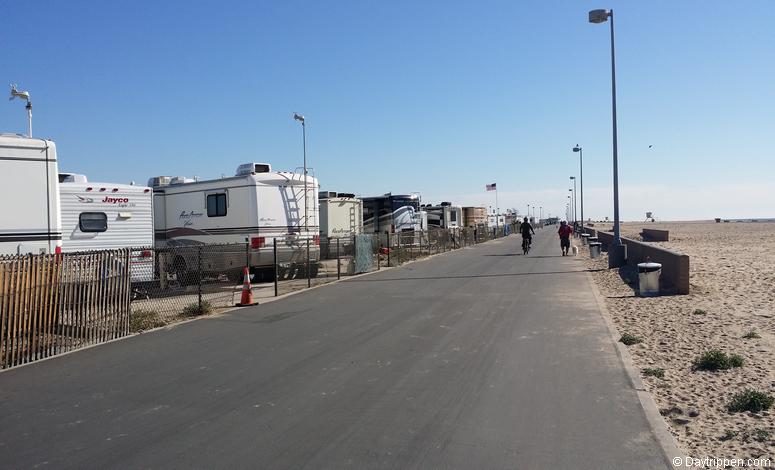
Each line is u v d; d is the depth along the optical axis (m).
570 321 10.74
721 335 9.09
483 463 4.61
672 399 6.21
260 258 18.12
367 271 21.84
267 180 18.31
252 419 5.74
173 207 20.09
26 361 8.42
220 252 16.73
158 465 4.70
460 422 5.54
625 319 10.94
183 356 8.56
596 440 5.05
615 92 21.92
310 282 18.23
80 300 9.40
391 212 34.03
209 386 6.94
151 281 15.96
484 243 46.78
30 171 10.82
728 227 85.44
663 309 11.77
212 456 4.85
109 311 10.00
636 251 20.83
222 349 8.97
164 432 5.43
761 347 8.23
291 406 6.12
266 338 9.73
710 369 7.27
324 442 5.11
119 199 16.52
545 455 4.75
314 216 19.69
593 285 16.45
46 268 8.81
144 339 9.95
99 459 4.84
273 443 5.11
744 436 5.15
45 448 5.10
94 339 9.67
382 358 8.13
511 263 24.73
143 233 16.98
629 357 7.97
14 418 5.91
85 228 15.91
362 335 9.77
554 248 37.62
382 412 5.87
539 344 8.86
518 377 7.06
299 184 19.09
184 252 18.22
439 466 4.57
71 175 16.20
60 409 6.18
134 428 5.56
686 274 13.69
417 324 10.66
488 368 7.50
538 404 6.04
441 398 6.29
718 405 5.97
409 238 30.62
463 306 12.70
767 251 28.45
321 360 8.09
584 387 6.61
